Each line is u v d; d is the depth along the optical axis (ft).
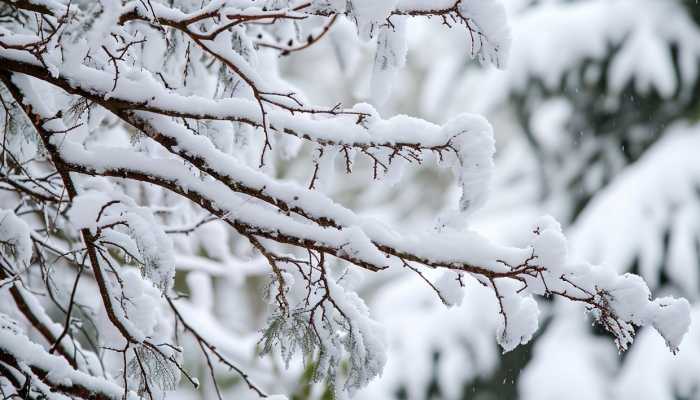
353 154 12.29
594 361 25.62
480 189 12.06
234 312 27.89
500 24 11.68
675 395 24.26
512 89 29.04
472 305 26.76
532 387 25.38
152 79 11.93
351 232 11.87
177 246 19.81
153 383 12.89
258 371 19.75
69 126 12.28
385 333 12.94
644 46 27.55
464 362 25.90
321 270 12.38
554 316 27.09
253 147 14.10
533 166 30.25
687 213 25.63
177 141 11.94
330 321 12.80
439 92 31.50
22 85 11.93
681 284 25.11
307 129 12.10
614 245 25.52
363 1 11.19
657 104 27.99
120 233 11.89
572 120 29.25
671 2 28.37
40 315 13.76
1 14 13.41
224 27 11.71
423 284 27.94
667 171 26.48
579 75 28.22
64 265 16.17
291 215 12.48
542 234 11.87
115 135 15.24
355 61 16.07
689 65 27.48
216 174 11.95
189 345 21.89
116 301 12.34
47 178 13.44
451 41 32.48
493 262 11.93
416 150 12.15
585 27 28.25
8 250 13.28
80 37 10.91
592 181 28.96
